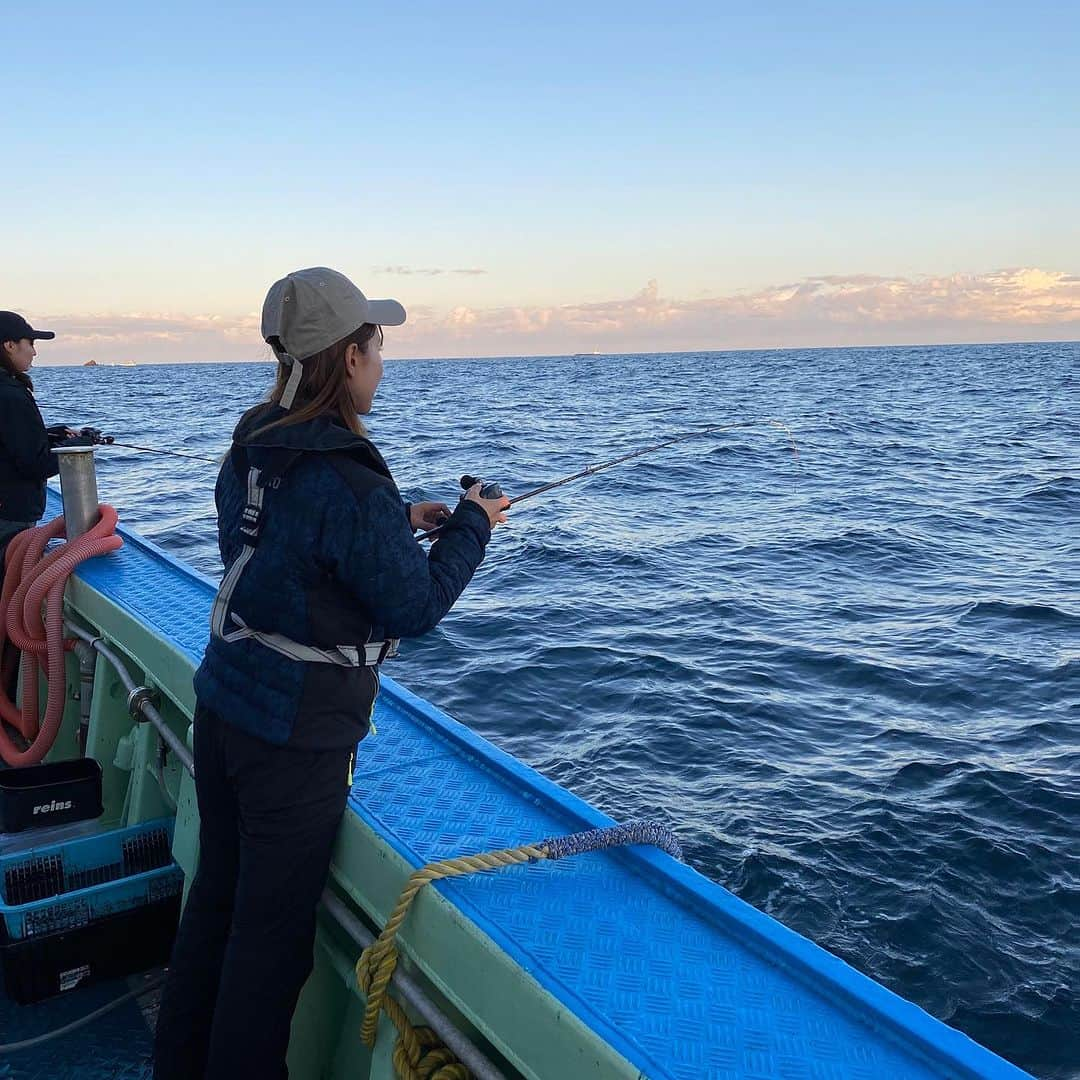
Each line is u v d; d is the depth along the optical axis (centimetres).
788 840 538
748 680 796
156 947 300
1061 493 1903
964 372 9381
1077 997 416
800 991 152
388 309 175
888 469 2350
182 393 6650
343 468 164
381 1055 183
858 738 679
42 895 294
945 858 518
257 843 178
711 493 1952
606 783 611
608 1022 143
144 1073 260
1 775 320
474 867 176
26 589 371
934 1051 137
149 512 1591
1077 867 510
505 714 725
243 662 174
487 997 160
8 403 405
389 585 165
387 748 235
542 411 4478
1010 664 835
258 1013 181
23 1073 259
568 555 1299
